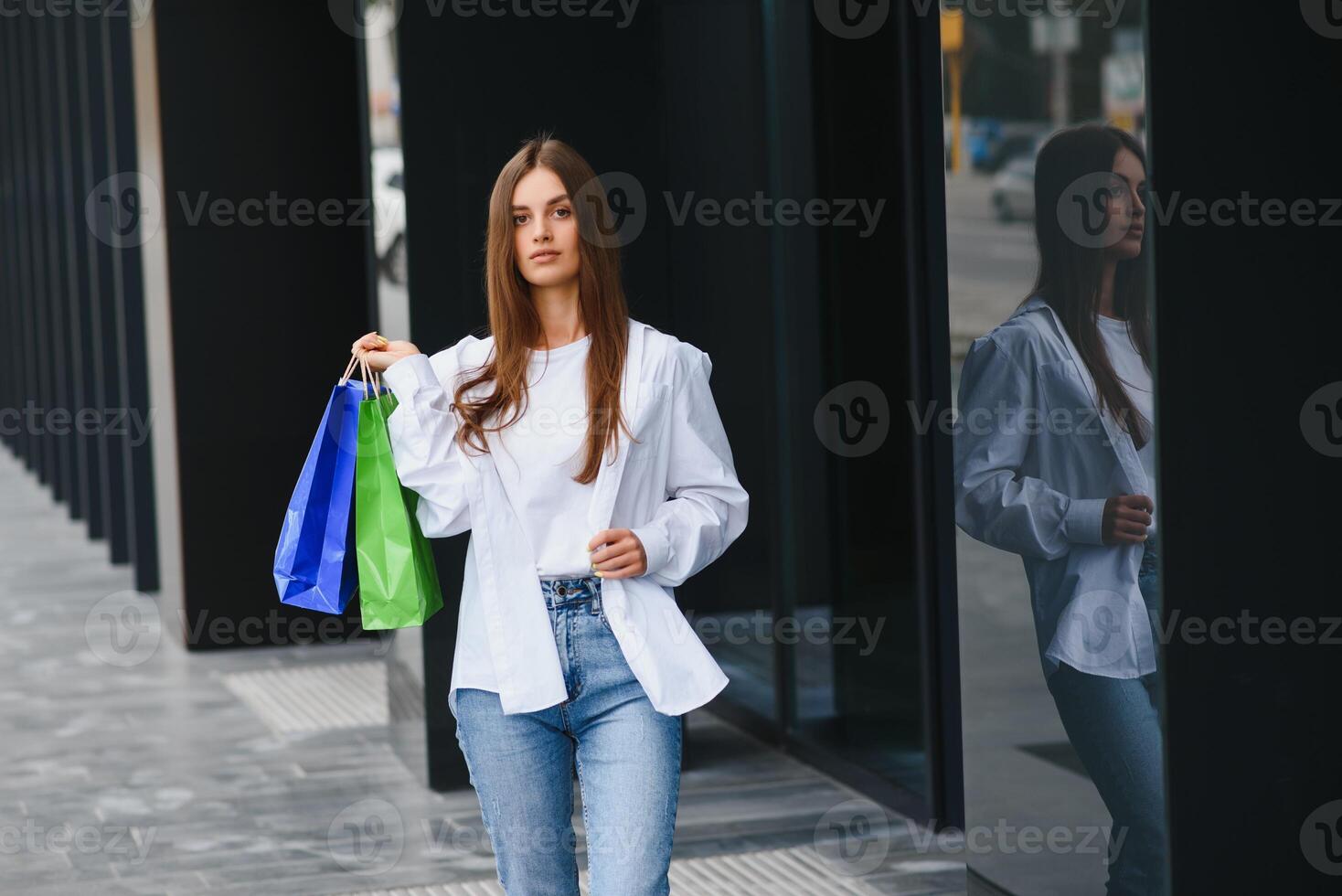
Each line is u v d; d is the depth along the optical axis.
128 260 26.77
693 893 12.53
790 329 16.52
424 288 15.60
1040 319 9.72
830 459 15.94
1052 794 10.01
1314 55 8.82
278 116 22.75
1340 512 9.01
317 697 20.25
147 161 23.47
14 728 18.72
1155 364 8.80
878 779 15.12
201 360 22.88
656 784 8.05
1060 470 9.65
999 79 10.01
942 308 14.23
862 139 15.20
